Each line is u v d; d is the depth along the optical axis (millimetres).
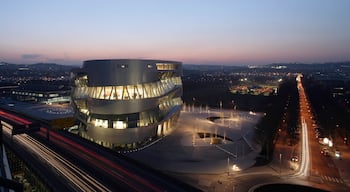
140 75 94250
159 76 112688
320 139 106250
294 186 65938
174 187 47938
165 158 80750
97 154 67000
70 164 58875
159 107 109000
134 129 90750
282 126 129125
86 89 101250
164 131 108250
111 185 48125
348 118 142625
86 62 93000
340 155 88188
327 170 76562
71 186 47125
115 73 89250
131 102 90562
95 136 92438
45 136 85562
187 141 97875
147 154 83812
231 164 78125
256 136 109875
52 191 45781
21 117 119375
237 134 112250
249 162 80750
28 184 62344
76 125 106812
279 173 73250
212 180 67188
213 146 93438
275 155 88625
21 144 74562
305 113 161375
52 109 167125
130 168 57344
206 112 167750
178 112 124312
